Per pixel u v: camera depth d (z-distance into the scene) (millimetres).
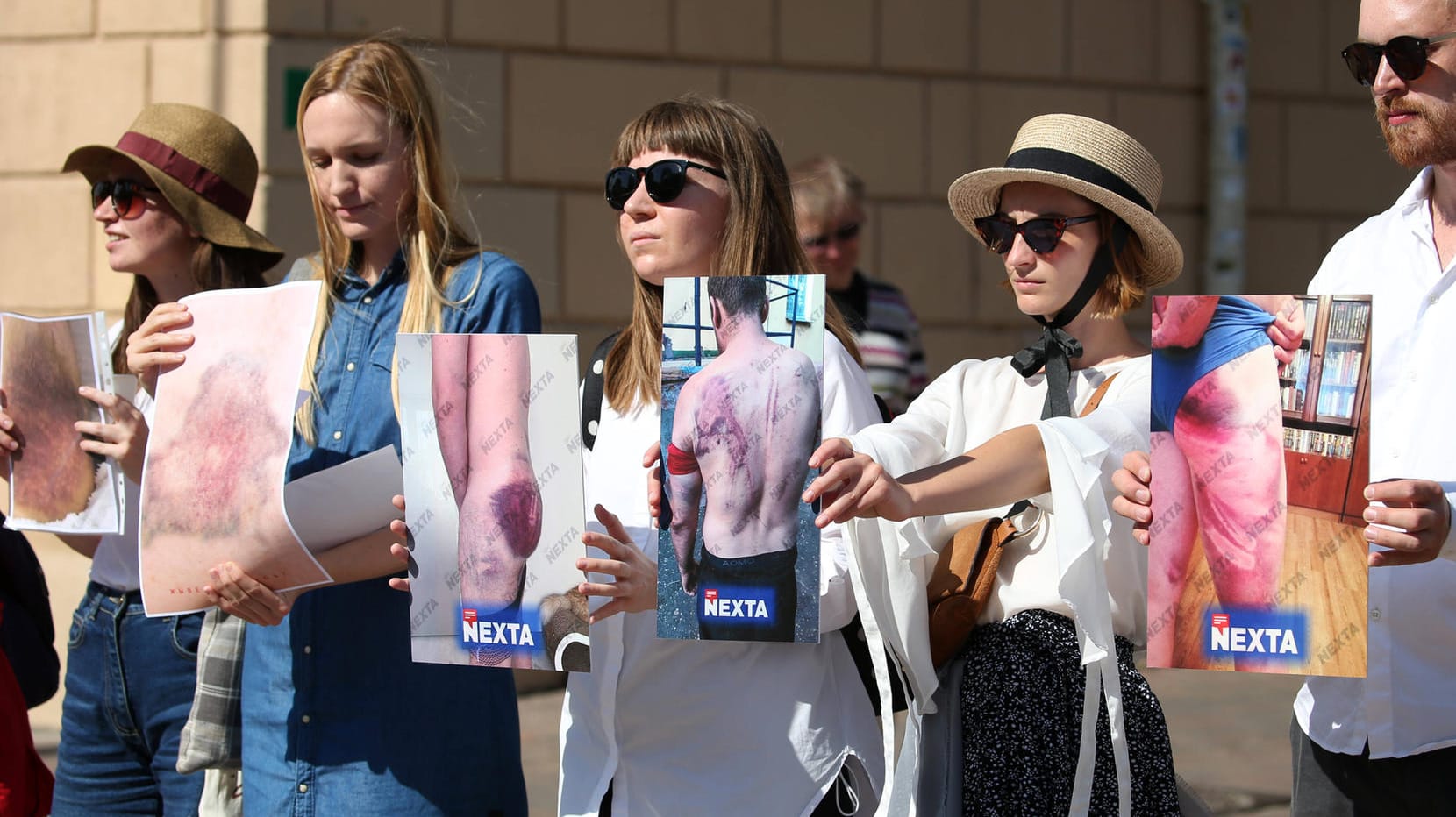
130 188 6832
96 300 13016
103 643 6656
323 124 5895
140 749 6719
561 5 13656
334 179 5898
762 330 4617
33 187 13094
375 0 12977
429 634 4977
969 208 5398
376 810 5652
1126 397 4793
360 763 5688
